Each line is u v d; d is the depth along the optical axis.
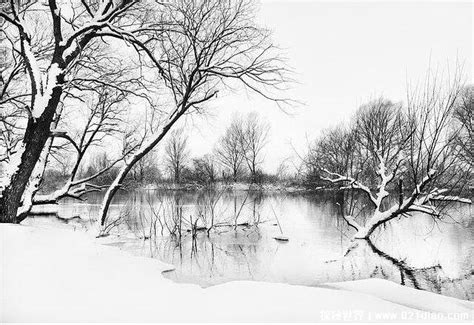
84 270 6.14
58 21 8.66
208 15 13.25
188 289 5.88
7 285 5.10
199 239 15.88
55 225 16.92
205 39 13.27
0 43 12.61
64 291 5.23
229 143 58.41
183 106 13.17
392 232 17.30
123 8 9.08
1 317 4.43
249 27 13.42
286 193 43.25
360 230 15.50
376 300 5.67
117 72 12.51
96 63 12.76
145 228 18.27
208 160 50.88
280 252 13.28
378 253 13.22
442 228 18.19
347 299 5.55
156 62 10.09
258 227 19.20
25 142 8.39
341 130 32.09
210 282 9.11
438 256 12.80
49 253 6.40
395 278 10.45
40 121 8.39
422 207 14.11
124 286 5.77
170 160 54.12
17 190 8.21
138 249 13.37
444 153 13.80
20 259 5.86
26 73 12.44
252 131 58.72
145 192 42.94
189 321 4.49
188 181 47.16
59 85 8.55
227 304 5.13
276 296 5.56
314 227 19.09
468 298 8.88
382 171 16.39
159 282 6.23
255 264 11.41
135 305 4.99
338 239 15.90
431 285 9.89
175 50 13.32
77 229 15.57
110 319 4.50
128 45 9.99
